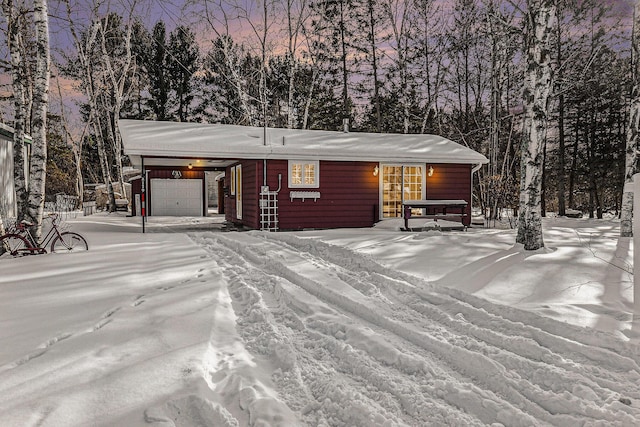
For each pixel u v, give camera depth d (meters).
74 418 2.17
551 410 2.44
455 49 22.16
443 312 4.07
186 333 3.48
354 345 3.33
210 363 2.96
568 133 24.67
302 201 13.73
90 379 2.61
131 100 28.94
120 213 22.69
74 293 4.93
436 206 14.25
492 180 18.08
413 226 12.68
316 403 2.49
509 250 7.52
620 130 22.66
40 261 7.27
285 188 13.58
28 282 5.57
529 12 7.73
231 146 12.71
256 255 7.44
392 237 9.81
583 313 4.00
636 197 3.29
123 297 4.71
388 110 29.03
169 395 2.41
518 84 21.59
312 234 10.72
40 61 8.70
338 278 5.50
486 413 2.38
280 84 27.86
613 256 6.87
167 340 3.31
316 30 21.91
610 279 5.39
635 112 9.43
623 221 9.69
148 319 3.86
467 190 15.23
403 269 6.10
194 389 2.48
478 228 14.52
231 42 21.31
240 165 15.59
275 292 5.01
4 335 3.46
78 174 26.75
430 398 2.55
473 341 3.33
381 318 3.90
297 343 3.41
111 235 11.40
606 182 23.23
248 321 3.99
